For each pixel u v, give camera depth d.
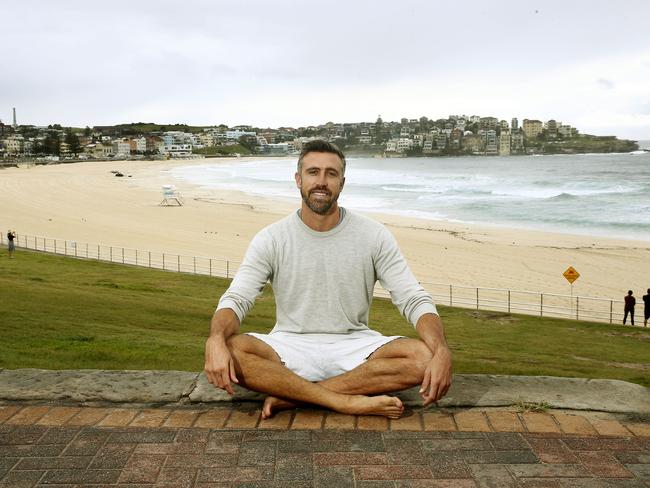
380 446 3.16
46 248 36.00
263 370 3.41
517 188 84.38
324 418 3.47
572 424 3.44
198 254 36.59
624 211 56.25
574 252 36.94
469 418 3.50
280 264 3.72
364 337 3.71
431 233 44.41
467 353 13.72
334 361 3.60
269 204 67.38
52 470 2.90
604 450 3.13
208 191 85.06
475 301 25.44
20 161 194.88
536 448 3.15
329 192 3.56
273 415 3.50
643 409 3.62
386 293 24.03
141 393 3.79
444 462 3.00
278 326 3.84
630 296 20.84
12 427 3.34
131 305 16.59
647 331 19.31
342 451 3.11
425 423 3.43
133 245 39.91
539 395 3.80
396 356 3.44
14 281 19.02
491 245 39.44
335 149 3.60
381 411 3.43
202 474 2.88
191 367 8.67
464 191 79.88
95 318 14.16
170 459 3.01
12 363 7.87
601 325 19.98
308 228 3.71
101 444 3.16
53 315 13.74
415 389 3.87
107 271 25.89
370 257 3.73
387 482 2.82
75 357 8.84
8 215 55.34
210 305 18.47
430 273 31.83
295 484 2.80
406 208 61.25
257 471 2.91
